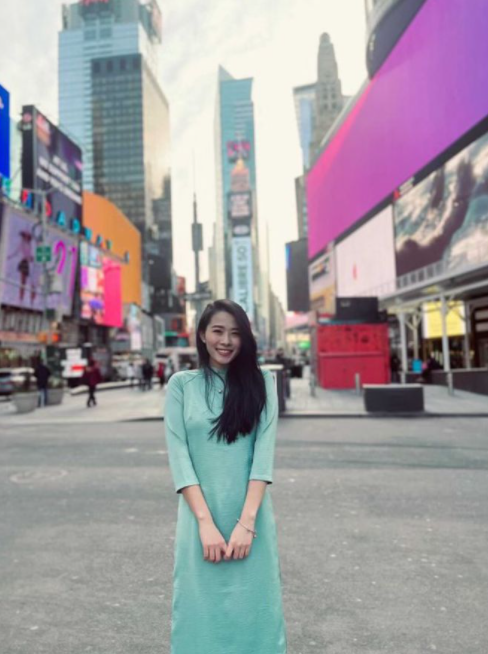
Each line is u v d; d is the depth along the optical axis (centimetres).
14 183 5250
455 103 3441
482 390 2052
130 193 18538
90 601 367
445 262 3594
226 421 201
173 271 17488
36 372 2167
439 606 351
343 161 6031
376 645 303
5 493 691
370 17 5022
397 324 4538
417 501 620
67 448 1066
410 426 1296
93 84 19225
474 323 3341
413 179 4122
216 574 190
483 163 3122
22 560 447
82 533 518
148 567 428
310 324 2905
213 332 211
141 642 311
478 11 3138
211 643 186
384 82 4709
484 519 547
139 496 664
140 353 8188
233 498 198
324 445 1027
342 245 6097
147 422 1556
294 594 373
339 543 479
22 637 318
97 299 6012
